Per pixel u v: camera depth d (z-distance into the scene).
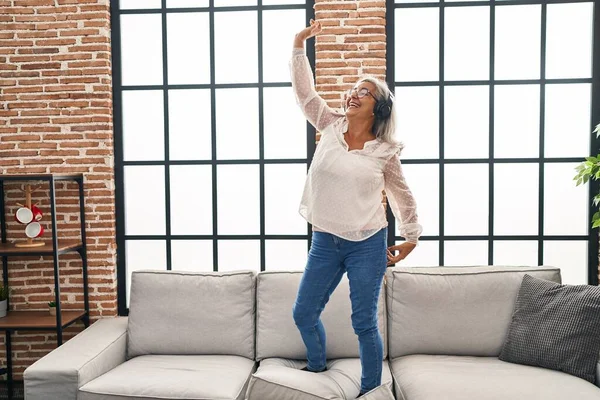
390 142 2.31
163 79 3.54
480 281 2.91
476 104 3.44
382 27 3.27
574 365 2.49
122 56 3.54
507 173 3.46
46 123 3.42
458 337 2.82
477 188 3.48
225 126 3.54
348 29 3.28
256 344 2.92
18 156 3.43
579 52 3.39
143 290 3.03
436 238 3.50
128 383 2.45
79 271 3.47
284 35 3.48
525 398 2.20
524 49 3.41
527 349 2.63
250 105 3.53
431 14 3.42
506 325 2.81
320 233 2.32
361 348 2.30
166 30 3.52
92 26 3.39
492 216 3.48
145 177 3.60
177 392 2.38
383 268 2.29
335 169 2.21
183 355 2.91
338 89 3.29
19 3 3.39
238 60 3.52
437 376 2.44
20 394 3.32
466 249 3.51
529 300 2.75
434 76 3.44
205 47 3.53
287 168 3.54
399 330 2.88
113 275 3.48
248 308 2.98
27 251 3.07
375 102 2.24
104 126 3.41
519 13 3.39
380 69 3.28
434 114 3.46
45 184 3.46
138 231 3.62
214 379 2.50
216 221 3.58
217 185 3.57
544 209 3.47
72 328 3.49
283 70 3.50
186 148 3.57
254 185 3.56
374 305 2.27
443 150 3.46
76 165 3.43
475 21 3.41
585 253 3.47
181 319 2.94
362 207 2.21
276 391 2.30
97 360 2.62
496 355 2.81
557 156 3.44
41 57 3.40
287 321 2.88
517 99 3.43
